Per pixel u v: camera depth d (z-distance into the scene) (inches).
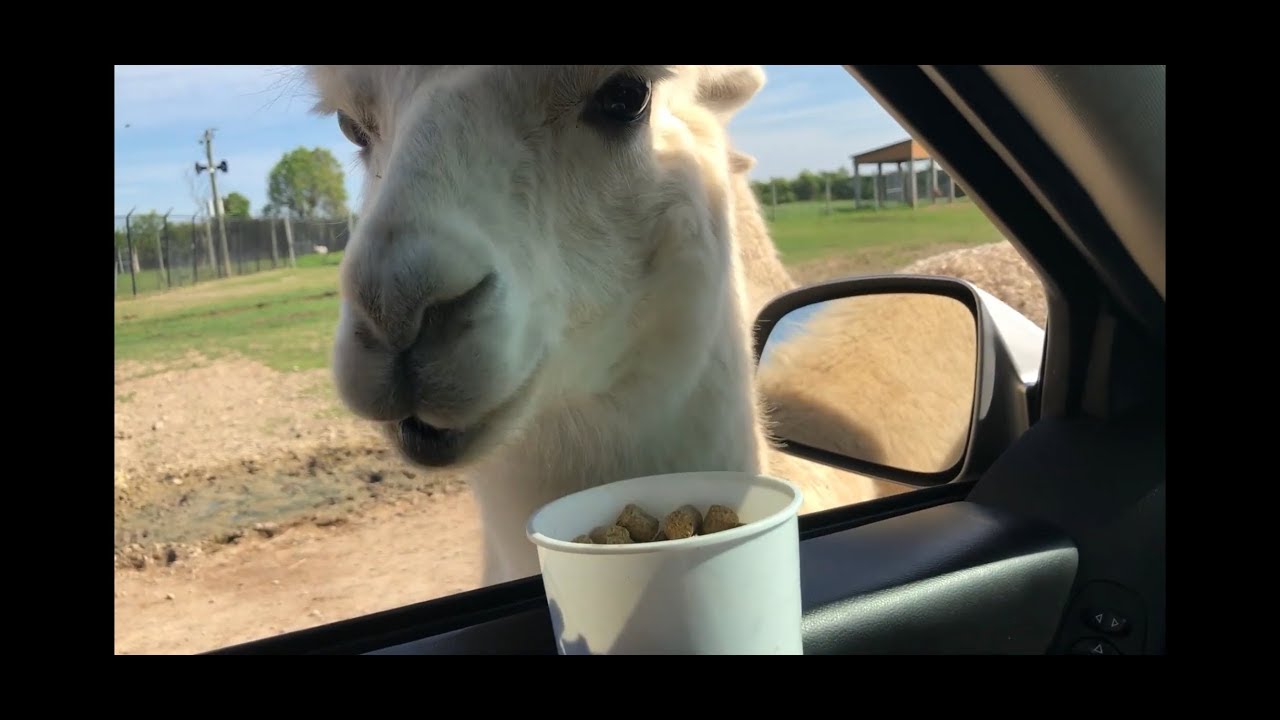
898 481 30.4
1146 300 20.5
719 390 25.9
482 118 20.4
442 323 17.7
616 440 24.5
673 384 24.6
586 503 15.8
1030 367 27.5
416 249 17.5
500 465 24.6
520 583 18.7
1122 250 20.0
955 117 20.0
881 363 40.7
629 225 23.2
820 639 16.9
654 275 23.8
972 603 18.6
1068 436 22.0
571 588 12.5
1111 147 17.6
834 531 21.4
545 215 21.1
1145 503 19.8
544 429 24.1
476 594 18.3
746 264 39.9
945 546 19.8
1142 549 19.4
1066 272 21.5
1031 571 19.4
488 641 16.2
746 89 29.9
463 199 19.2
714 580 12.0
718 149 28.2
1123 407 21.5
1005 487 22.0
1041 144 18.9
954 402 34.0
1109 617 19.4
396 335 17.3
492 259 18.7
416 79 21.5
